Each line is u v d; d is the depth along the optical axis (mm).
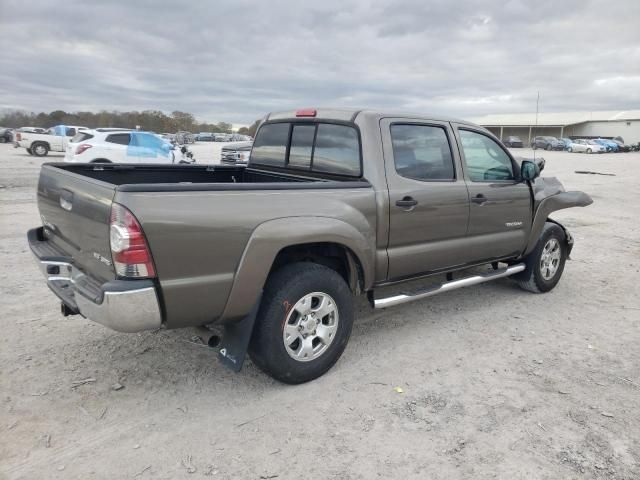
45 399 3299
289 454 2828
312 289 3465
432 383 3646
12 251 6844
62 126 26594
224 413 3215
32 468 2658
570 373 3842
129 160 15484
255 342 3373
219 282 3076
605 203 14000
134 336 4273
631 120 69125
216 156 29359
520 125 75062
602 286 6105
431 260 4340
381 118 4027
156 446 2871
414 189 4082
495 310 5172
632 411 3328
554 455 2861
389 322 4785
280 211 3293
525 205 5172
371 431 3055
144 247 2777
